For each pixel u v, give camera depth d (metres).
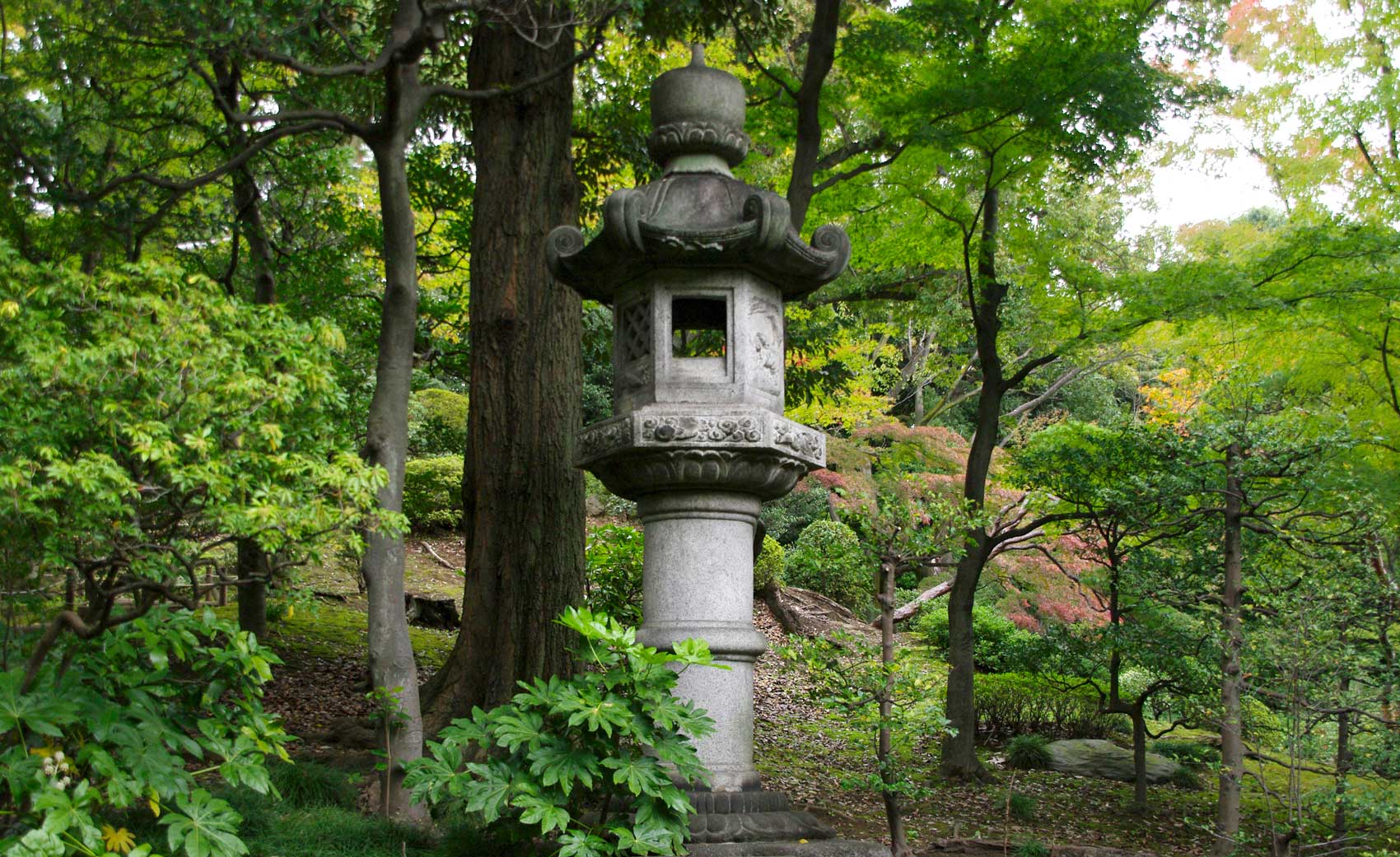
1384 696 6.64
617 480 6.21
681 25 10.12
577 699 4.92
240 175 9.80
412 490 17.52
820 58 9.25
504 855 5.23
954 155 9.79
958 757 9.67
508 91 7.41
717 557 6.07
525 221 8.70
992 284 10.62
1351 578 6.80
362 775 7.23
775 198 5.84
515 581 8.26
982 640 14.74
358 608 13.73
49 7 7.97
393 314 6.86
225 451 4.52
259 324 4.84
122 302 4.45
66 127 7.56
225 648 5.17
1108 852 6.85
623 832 4.76
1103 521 9.27
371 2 9.41
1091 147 9.34
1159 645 8.30
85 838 3.75
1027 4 9.56
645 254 5.96
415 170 11.63
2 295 4.48
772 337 6.37
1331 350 10.01
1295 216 10.53
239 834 5.21
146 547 4.46
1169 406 17.17
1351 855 7.20
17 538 4.34
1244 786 9.30
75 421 4.24
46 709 4.04
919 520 6.48
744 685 6.05
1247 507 7.39
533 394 8.50
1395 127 10.01
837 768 9.96
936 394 24.05
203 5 6.20
